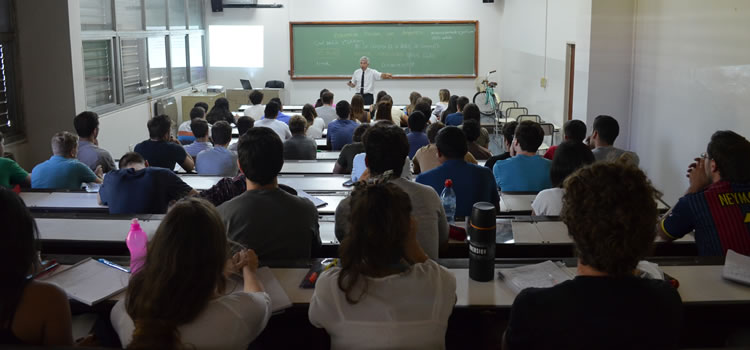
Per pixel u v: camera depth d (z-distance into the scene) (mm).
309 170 4402
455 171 2787
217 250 1378
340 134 6004
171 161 4441
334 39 11414
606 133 4125
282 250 2057
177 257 1321
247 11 11312
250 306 1464
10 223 1359
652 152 5684
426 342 1426
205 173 4254
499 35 11484
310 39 11406
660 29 5449
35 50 5961
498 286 1859
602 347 1263
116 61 7605
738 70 4230
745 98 4160
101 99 7324
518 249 2373
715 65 4547
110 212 2955
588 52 6059
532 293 1322
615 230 1242
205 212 1382
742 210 2178
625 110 6125
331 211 2975
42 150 6133
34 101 6047
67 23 5945
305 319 1884
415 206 2154
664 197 5469
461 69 11586
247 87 10805
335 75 11531
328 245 2461
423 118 4895
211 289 1378
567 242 2316
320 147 6195
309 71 11516
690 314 1873
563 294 1289
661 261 2053
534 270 1938
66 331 1438
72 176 3668
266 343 1903
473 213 1874
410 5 11352
